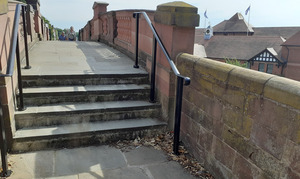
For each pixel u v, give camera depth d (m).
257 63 48.22
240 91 2.46
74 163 3.11
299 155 1.83
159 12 4.02
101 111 3.83
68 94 3.95
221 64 2.85
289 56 44.41
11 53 3.03
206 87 3.05
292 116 1.88
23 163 3.02
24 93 3.72
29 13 7.64
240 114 2.47
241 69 2.54
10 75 2.69
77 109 3.72
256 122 2.26
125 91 4.25
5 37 3.31
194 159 3.35
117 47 7.70
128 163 3.18
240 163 2.49
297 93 1.84
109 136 3.64
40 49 7.30
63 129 3.51
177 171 3.07
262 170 2.21
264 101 2.16
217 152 2.87
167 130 3.95
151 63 4.52
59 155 3.25
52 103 3.90
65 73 4.32
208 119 3.04
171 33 3.70
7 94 3.05
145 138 3.81
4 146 2.69
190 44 3.79
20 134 3.29
